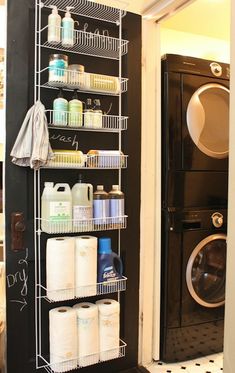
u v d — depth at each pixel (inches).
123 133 82.8
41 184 74.0
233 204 44.4
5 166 69.8
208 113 91.9
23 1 70.1
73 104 72.3
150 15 84.6
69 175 77.2
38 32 71.6
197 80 89.1
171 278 87.8
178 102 87.4
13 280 71.6
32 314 74.0
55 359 71.9
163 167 88.4
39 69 72.1
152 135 87.1
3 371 76.6
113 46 79.9
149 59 86.0
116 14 80.0
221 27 106.9
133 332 85.6
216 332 94.5
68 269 71.9
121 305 84.1
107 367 82.0
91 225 74.9
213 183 92.5
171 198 87.5
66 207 71.8
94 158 75.4
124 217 79.3
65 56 70.9
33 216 72.8
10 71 69.4
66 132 77.0
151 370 86.1
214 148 92.9
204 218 90.7
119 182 83.1
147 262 87.7
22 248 71.7
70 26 70.6
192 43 112.8
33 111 68.6
